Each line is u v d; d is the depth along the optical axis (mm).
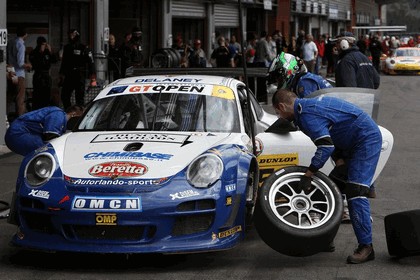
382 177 10664
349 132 6379
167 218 5973
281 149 7410
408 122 17766
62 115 7793
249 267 6258
